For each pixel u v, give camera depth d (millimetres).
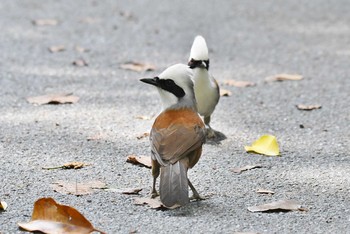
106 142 12578
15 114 14094
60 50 19766
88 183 10547
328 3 27266
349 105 15344
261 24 23766
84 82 16734
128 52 19781
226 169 11398
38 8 25500
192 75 10258
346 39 21812
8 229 8859
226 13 25375
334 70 18438
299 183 10820
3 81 16562
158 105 15031
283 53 20109
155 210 9633
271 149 12172
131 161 11562
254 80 17375
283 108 15102
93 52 19703
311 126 13875
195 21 23984
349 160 11898
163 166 9266
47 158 11688
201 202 9984
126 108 14727
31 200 9898
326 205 9938
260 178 11016
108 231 8875
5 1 26547
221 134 13305
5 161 11492
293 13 25469
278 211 9672
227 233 8852
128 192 10234
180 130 9602
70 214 8766
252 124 13969
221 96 16000
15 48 19844
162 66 18328
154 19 24172
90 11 25234
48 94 15539
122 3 26953
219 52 20078
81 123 13617
